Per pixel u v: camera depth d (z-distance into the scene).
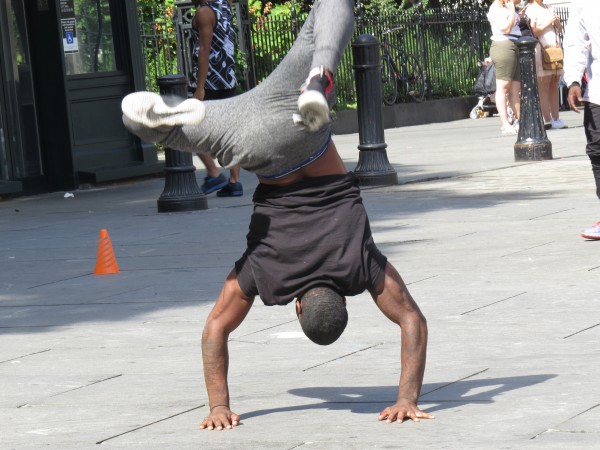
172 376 6.05
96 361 6.50
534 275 8.06
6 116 16.23
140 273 9.29
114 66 17.47
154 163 17.56
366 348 6.39
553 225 10.23
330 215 4.66
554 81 21.53
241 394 5.56
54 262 10.17
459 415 4.93
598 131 9.19
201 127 4.61
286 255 4.68
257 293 4.87
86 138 16.94
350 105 26.23
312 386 5.65
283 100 4.55
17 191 16.08
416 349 4.91
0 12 16.19
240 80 22.30
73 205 14.79
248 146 4.59
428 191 13.31
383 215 11.59
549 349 6.05
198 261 9.65
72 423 5.25
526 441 4.50
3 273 9.73
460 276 8.20
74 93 16.80
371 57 14.17
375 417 5.01
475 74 30.14
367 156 14.23
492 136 21.08
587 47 9.17
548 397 5.11
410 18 28.36
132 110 4.54
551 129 21.67
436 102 28.28
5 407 5.61
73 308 8.09
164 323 7.41
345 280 4.67
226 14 13.96
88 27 17.11
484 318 6.88
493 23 20.94
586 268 8.19
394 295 4.85
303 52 4.52
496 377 5.55
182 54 21.41
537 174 14.27
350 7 4.50
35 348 6.93
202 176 17.16
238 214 12.55
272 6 30.16
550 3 31.91
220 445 4.73
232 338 6.82
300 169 4.67
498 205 11.77
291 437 4.79
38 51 16.55
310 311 4.55
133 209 13.84
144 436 4.95
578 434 4.55
